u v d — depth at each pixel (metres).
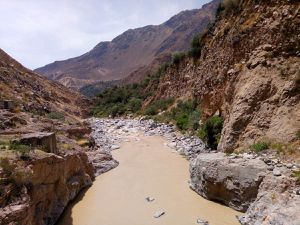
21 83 45.53
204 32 40.22
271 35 19.12
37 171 13.29
